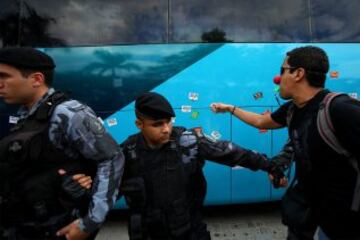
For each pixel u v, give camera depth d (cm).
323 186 159
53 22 338
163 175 171
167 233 170
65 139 148
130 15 345
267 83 363
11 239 150
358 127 142
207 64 353
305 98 164
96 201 151
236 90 357
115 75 340
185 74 349
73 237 150
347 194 153
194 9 355
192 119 349
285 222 183
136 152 174
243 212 416
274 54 365
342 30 386
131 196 170
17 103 153
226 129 356
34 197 145
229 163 178
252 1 366
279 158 198
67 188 148
